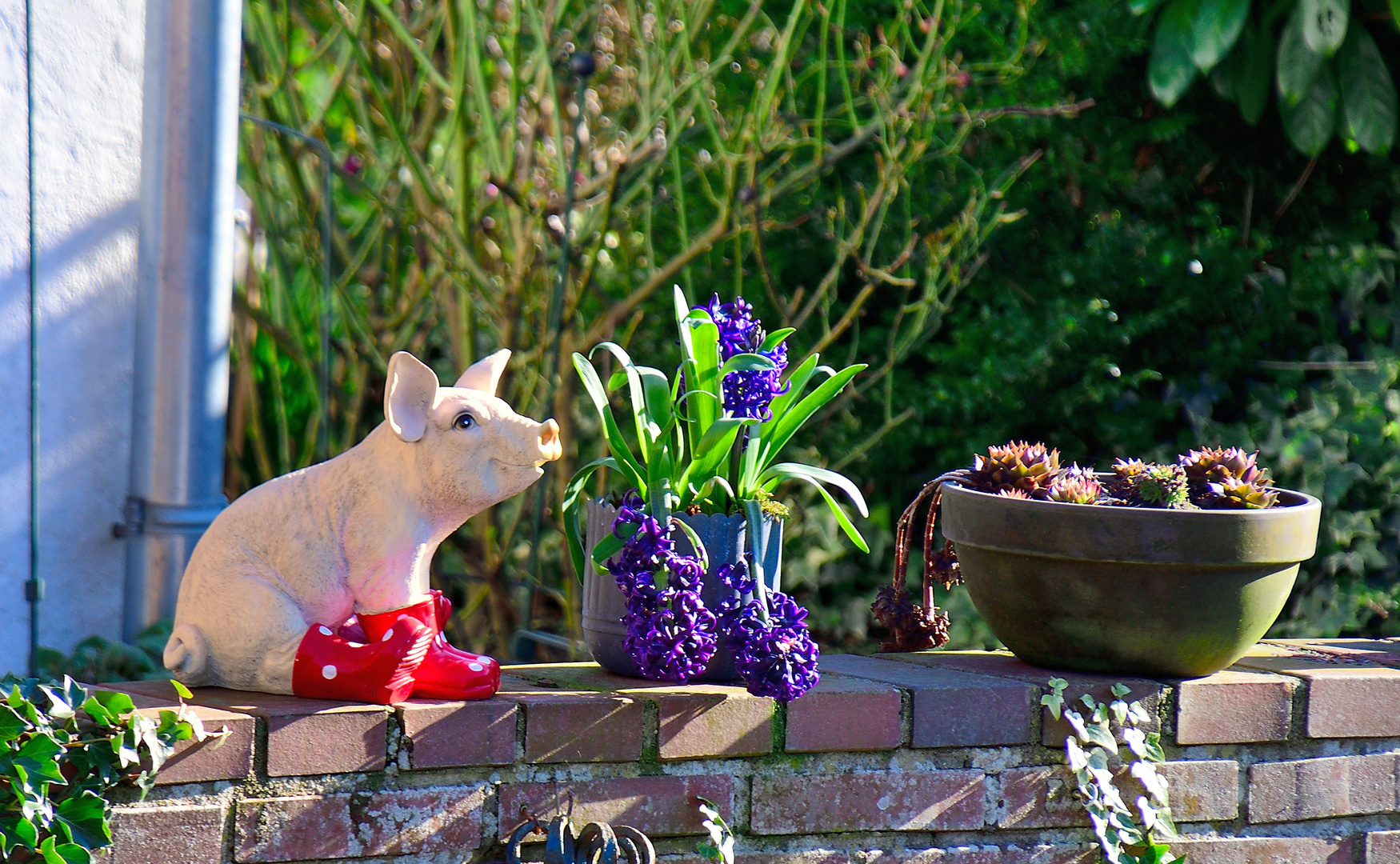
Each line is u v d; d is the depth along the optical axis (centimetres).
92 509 654
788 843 619
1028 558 626
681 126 711
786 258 749
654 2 709
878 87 718
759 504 620
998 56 755
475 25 701
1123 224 746
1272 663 642
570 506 626
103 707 597
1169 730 629
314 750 603
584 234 716
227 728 600
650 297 727
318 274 715
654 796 614
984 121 729
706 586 618
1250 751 632
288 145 711
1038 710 626
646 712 614
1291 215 759
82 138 652
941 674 631
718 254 731
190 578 611
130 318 658
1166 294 739
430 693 611
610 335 713
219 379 657
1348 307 755
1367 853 636
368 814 605
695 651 606
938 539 659
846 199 759
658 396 620
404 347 721
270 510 609
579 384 727
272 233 711
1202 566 620
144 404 655
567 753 611
